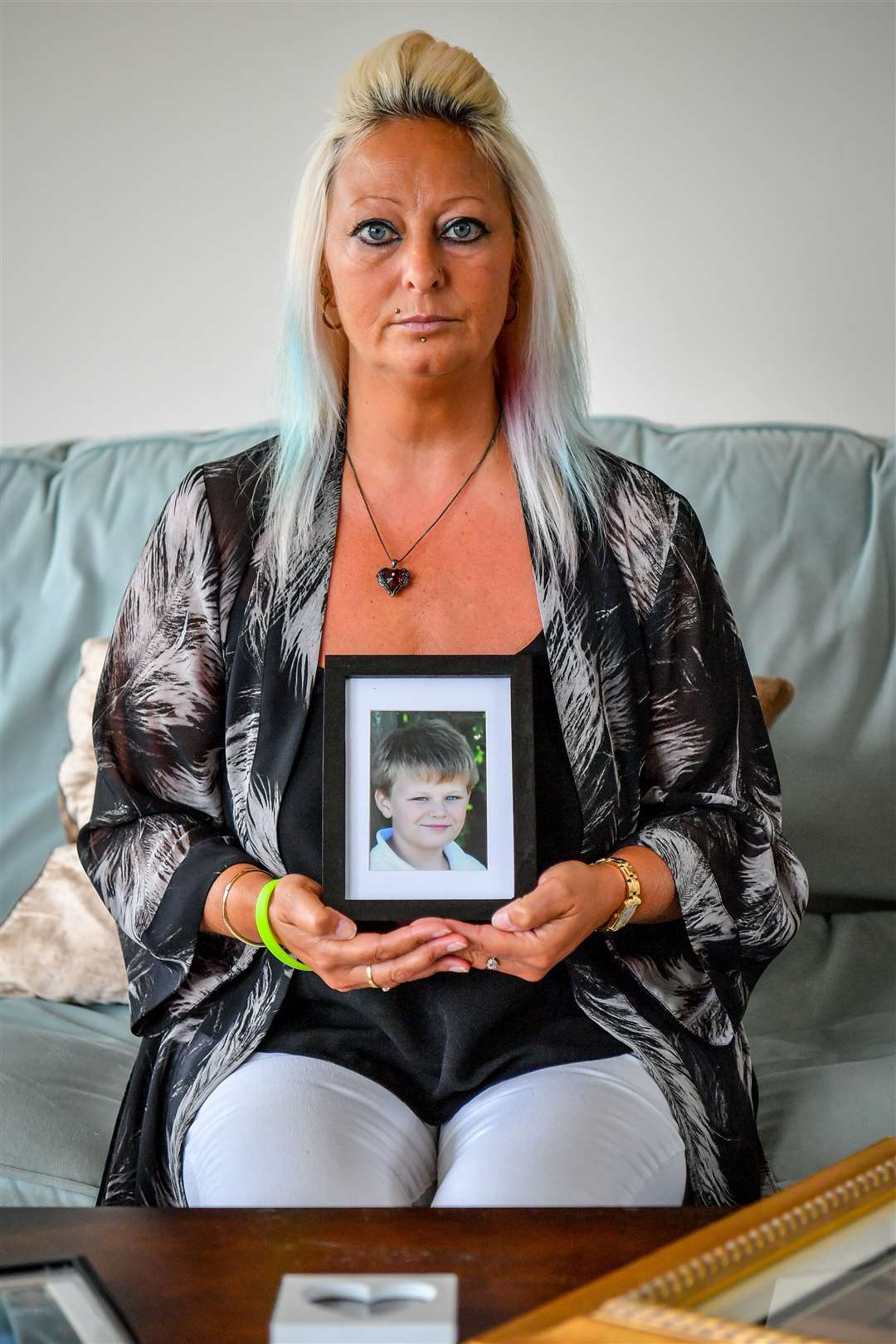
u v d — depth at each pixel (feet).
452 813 3.75
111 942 5.63
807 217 8.17
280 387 4.60
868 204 8.15
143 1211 3.05
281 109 8.21
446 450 4.43
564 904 3.71
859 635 6.40
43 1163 4.33
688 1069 4.02
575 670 4.24
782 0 8.10
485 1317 2.54
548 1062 3.92
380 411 4.39
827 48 8.11
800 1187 2.74
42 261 8.26
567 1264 2.76
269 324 8.25
